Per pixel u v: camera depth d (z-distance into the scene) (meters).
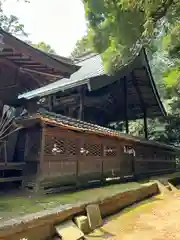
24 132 6.98
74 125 7.09
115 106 15.88
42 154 6.29
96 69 12.33
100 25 9.25
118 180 9.64
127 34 7.56
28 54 5.48
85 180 7.79
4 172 6.89
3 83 6.42
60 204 4.82
